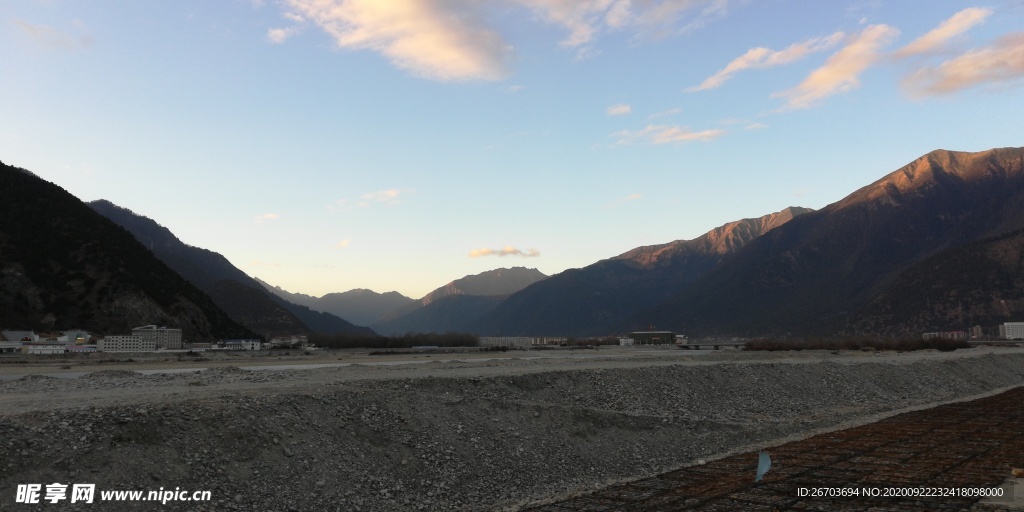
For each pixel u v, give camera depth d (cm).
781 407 4034
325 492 1897
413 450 2275
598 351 12875
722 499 2028
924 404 4688
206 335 12338
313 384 2817
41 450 1662
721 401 3894
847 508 1928
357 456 2123
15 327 9688
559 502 2030
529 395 3181
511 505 2047
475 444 2430
